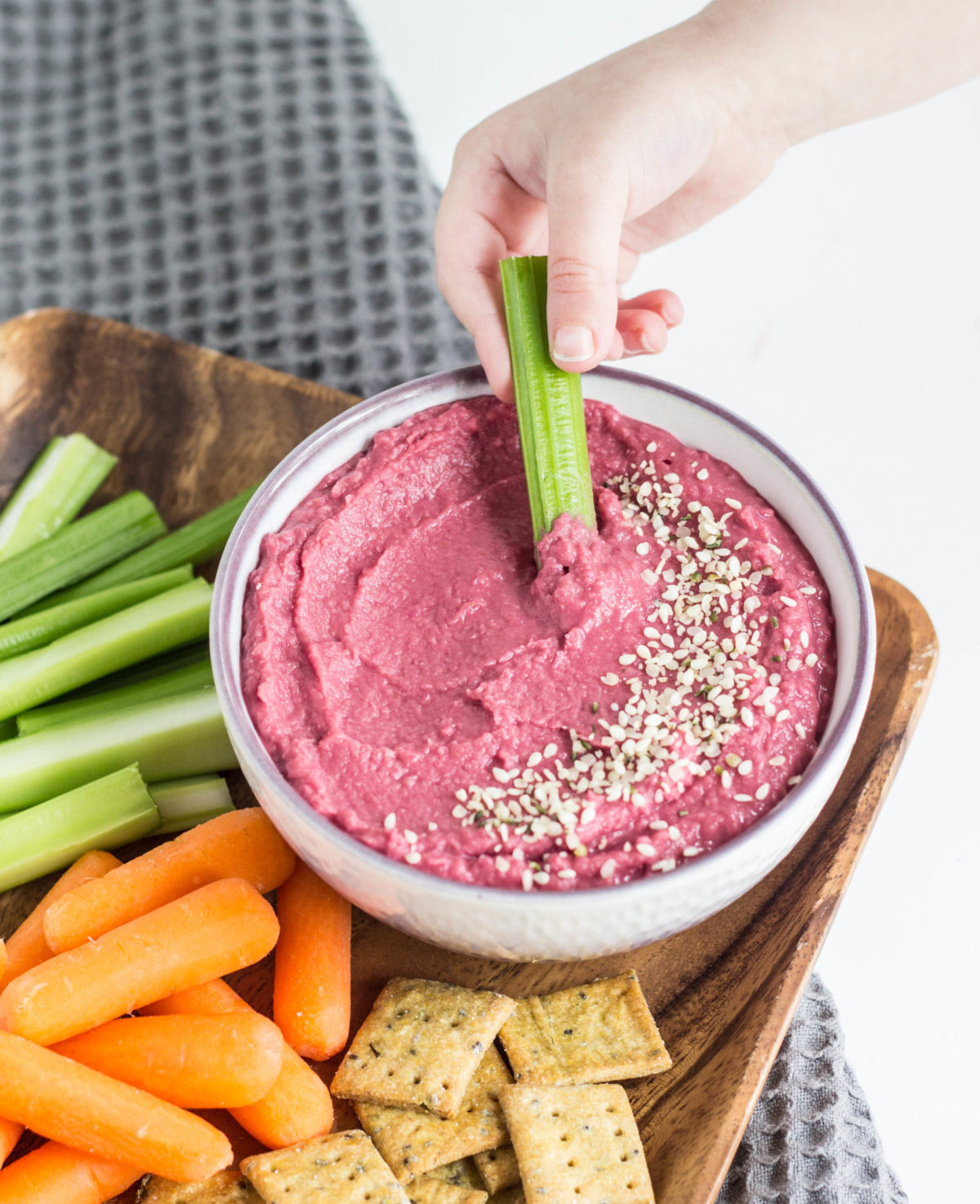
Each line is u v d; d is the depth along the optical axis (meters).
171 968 0.48
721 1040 0.49
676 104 0.54
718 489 0.52
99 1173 0.47
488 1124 0.48
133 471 0.61
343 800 0.47
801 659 0.49
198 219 0.73
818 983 0.55
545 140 0.54
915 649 0.55
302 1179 0.46
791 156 0.80
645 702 0.48
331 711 0.48
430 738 0.48
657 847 0.46
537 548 0.50
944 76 0.57
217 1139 0.46
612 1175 0.46
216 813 0.54
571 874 0.46
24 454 0.62
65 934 0.49
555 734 0.48
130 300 0.71
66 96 0.77
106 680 0.57
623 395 0.53
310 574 0.50
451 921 0.46
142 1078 0.47
